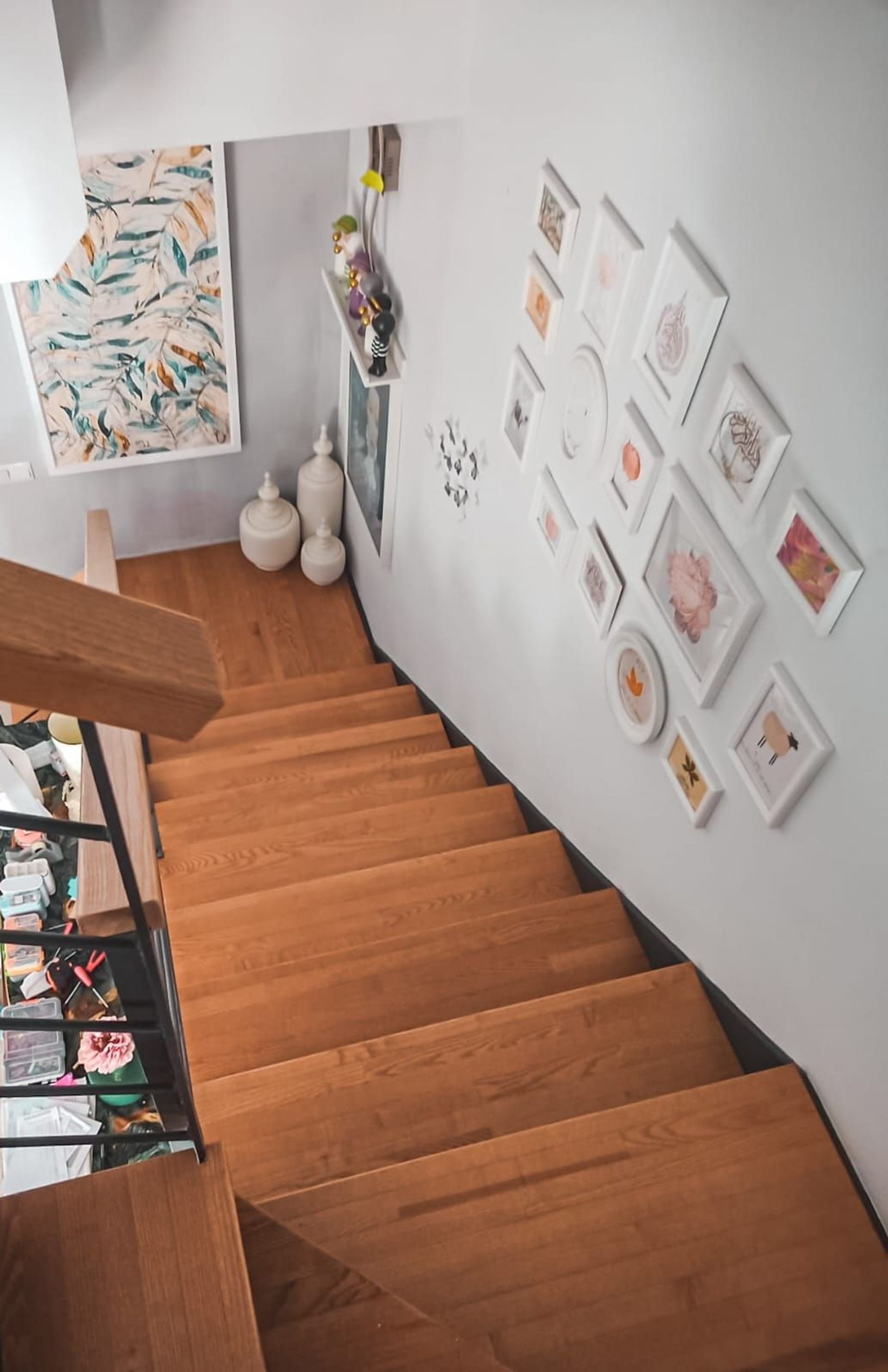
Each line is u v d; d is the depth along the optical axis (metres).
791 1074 2.32
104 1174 1.33
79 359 4.71
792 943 2.26
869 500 1.75
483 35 3.00
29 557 5.54
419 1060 2.44
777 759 2.15
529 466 3.12
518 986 2.83
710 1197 2.12
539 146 2.73
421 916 3.08
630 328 2.42
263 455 5.48
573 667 3.11
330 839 3.46
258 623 5.51
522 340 3.03
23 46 2.49
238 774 3.99
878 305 1.65
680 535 2.35
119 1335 1.24
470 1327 1.91
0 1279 1.26
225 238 4.49
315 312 4.93
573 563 2.97
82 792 1.35
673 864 2.73
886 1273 2.07
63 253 3.01
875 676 1.83
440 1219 2.03
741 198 1.94
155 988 1.17
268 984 2.72
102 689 0.75
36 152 2.71
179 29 2.92
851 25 1.61
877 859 1.93
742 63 1.88
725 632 2.24
